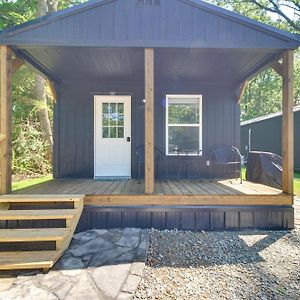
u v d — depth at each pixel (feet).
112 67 14.99
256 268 7.73
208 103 18.53
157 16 11.25
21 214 9.28
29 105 28.89
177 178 17.90
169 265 7.87
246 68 15.15
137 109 18.38
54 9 30.83
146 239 9.70
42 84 28.94
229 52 11.93
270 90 70.33
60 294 6.24
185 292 6.47
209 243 9.57
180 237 10.14
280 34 11.06
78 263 7.80
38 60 13.67
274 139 36.58
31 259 7.60
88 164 18.19
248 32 11.28
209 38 11.28
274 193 11.42
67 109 18.19
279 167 15.19
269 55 12.75
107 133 18.43
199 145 18.49
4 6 28.73
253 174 16.26
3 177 11.09
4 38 10.84
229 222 11.10
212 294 6.40
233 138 18.51
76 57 13.17
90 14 11.15
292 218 11.11
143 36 11.19
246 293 6.45
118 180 16.85
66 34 11.07
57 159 18.08
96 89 18.26
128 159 18.40
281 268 7.73
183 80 17.88
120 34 11.18
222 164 16.98
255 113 73.72
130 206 11.10
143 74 16.53
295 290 6.58
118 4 11.21
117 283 6.72
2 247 9.04
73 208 10.63
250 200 11.11
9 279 7.03
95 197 11.12
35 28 10.99
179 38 11.24
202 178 18.04
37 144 28.09
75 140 18.20
